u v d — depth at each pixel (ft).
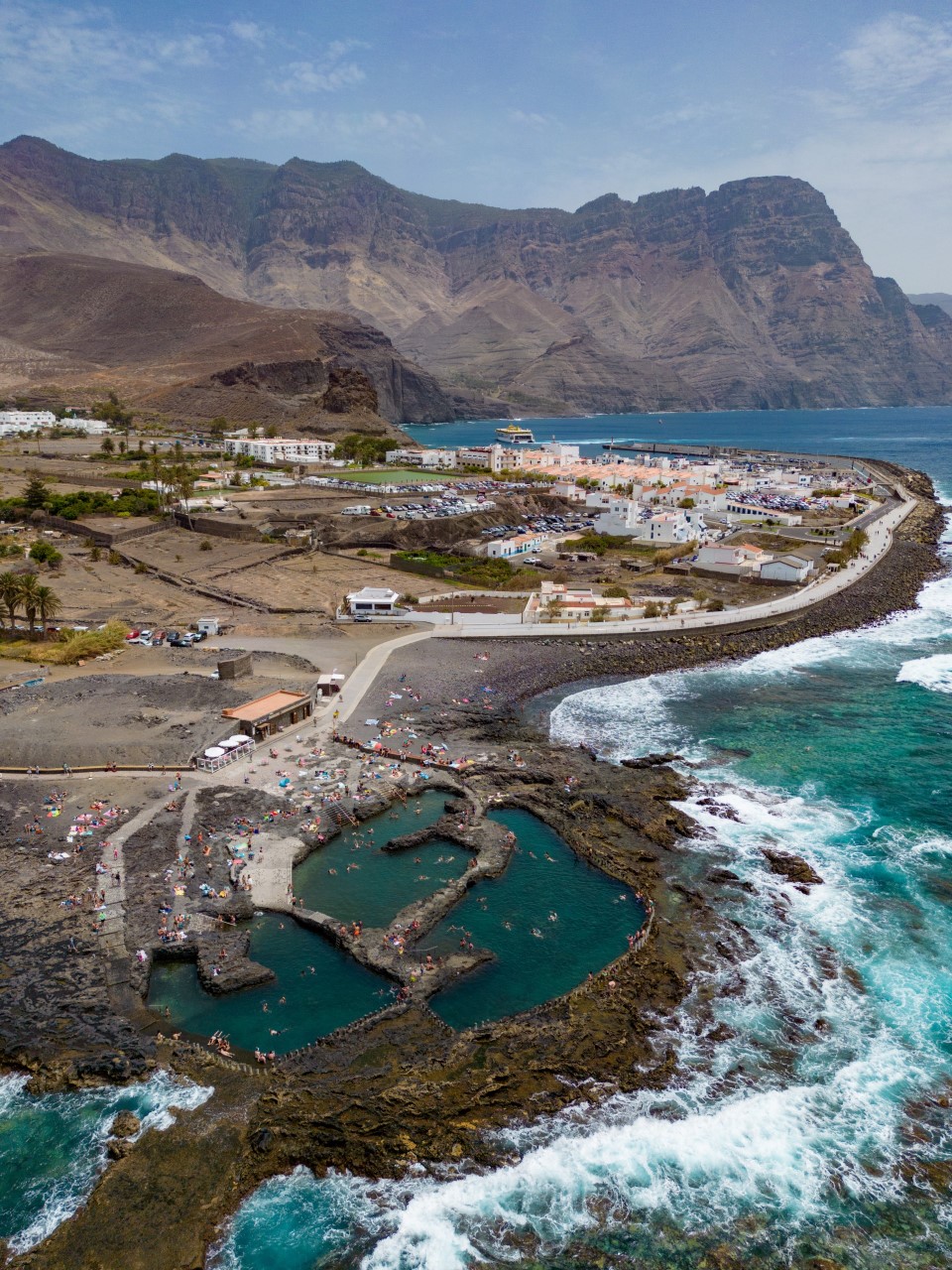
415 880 235.40
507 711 346.33
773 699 365.20
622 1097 165.58
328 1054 173.06
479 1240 140.15
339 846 250.37
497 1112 161.58
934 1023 183.32
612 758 308.60
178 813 257.55
